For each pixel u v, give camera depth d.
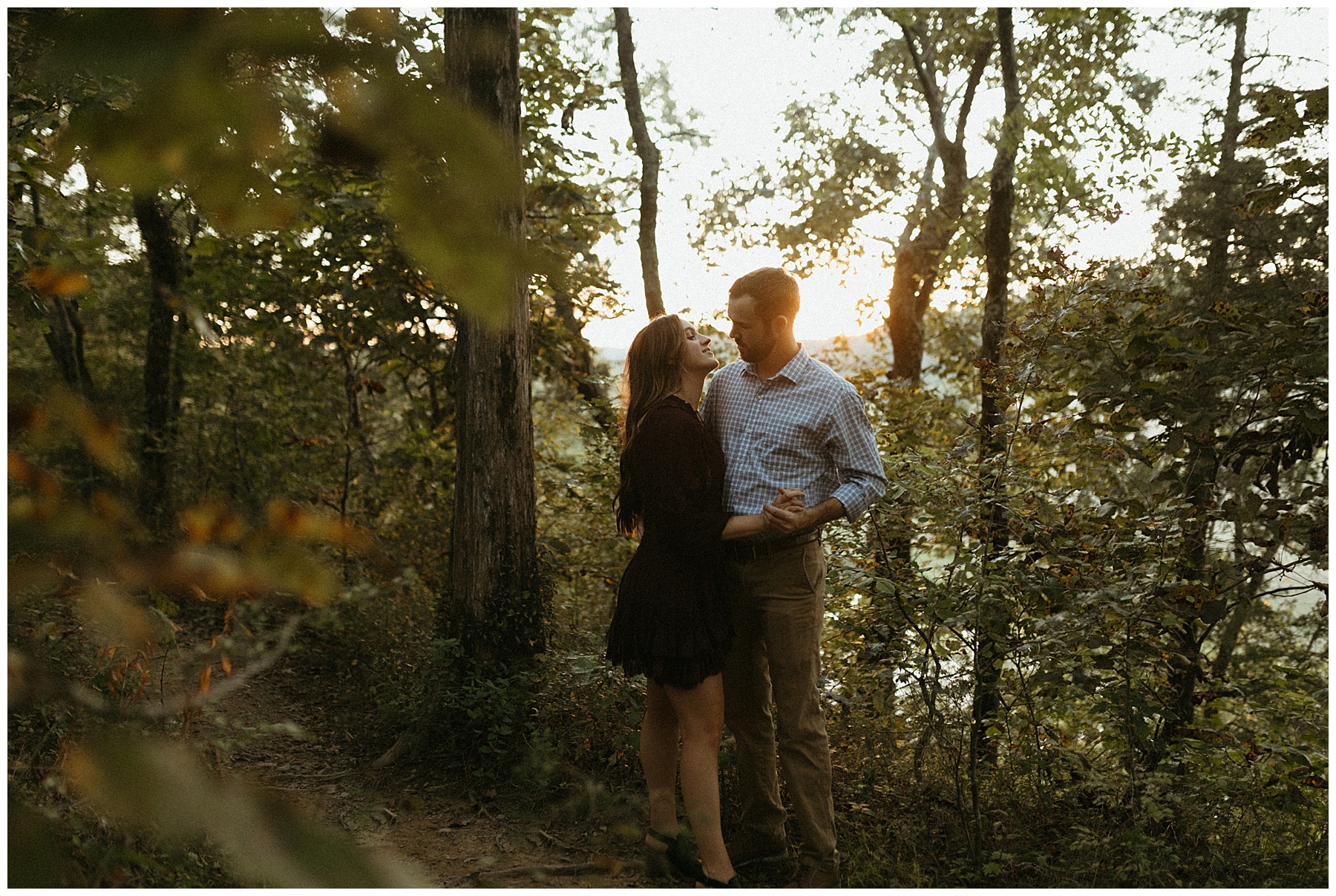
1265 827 3.09
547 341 6.33
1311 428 3.20
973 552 3.23
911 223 10.51
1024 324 3.49
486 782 3.47
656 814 2.71
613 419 5.30
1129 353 3.47
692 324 2.89
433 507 6.50
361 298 5.56
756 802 2.86
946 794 3.28
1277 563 3.28
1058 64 7.51
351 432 6.55
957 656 3.25
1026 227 8.36
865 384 5.54
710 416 2.95
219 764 0.48
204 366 6.63
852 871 2.81
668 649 2.57
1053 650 3.04
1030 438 3.54
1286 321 3.43
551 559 4.87
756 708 2.87
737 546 2.78
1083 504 3.88
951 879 2.83
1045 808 3.11
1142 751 3.39
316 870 0.31
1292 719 3.42
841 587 3.33
